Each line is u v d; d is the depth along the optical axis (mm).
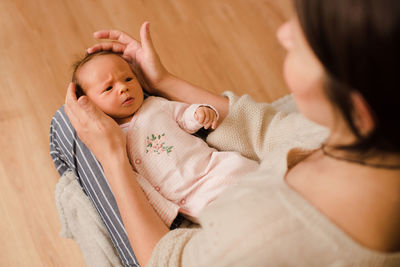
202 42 1887
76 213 1192
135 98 1077
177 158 1009
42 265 1385
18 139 1623
